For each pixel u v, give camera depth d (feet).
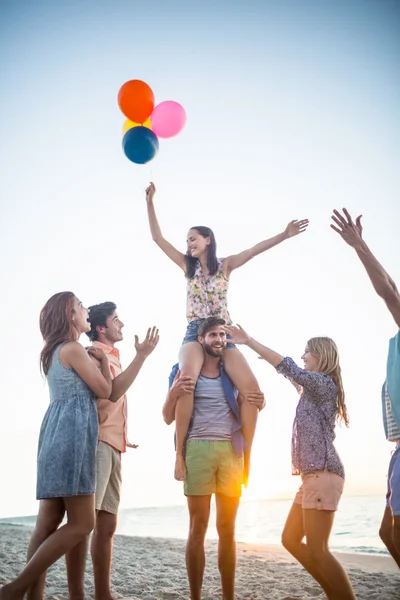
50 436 11.43
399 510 10.93
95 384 11.72
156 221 16.01
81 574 12.00
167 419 13.44
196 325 14.35
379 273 11.43
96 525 12.91
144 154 15.70
